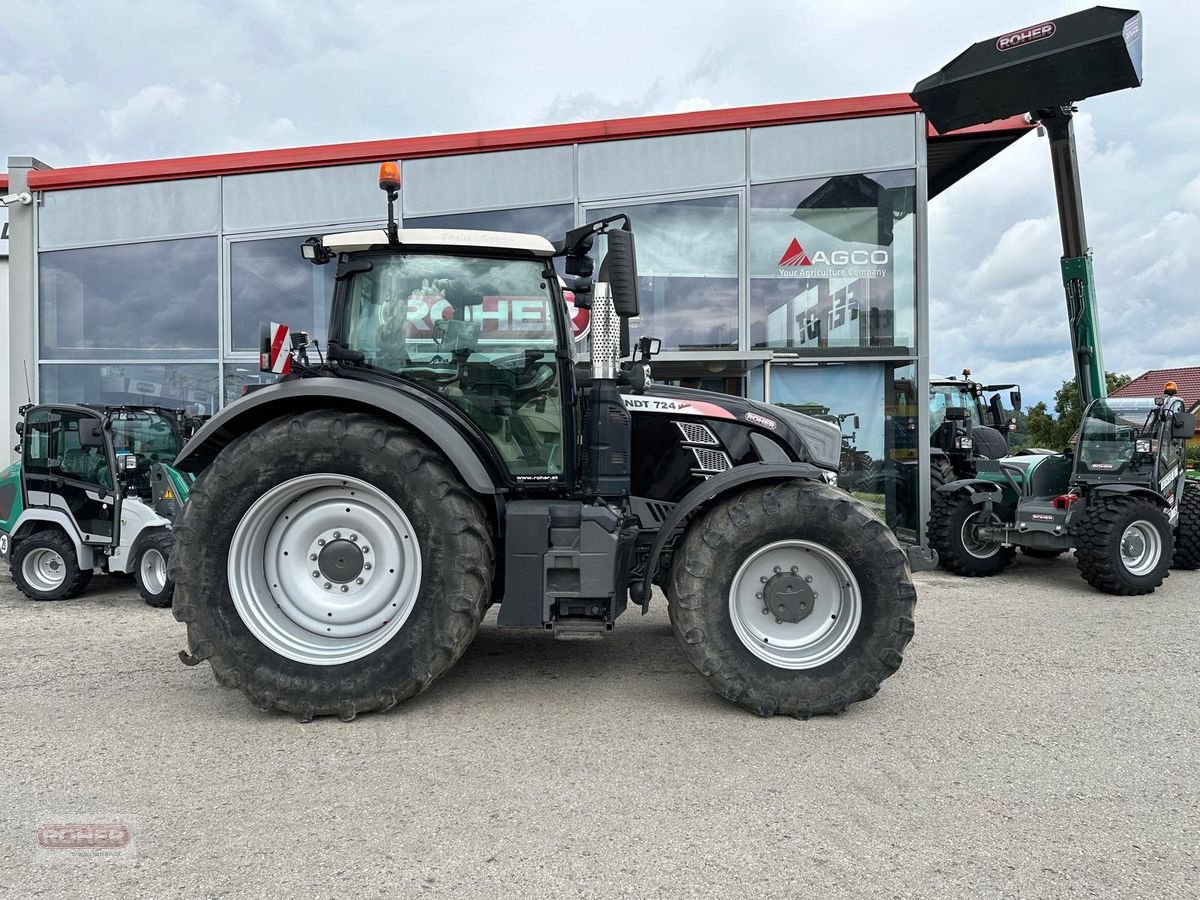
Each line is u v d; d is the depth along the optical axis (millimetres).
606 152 8258
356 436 3172
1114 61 5574
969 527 6902
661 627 4848
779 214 8148
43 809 2400
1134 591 5961
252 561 3258
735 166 8156
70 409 6121
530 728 3084
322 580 3328
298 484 3215
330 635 3289
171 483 5961
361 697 3131
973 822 2334
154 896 1935
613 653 4215
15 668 3947
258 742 2932
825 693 3180
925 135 7910
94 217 8781
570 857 2119
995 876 2039
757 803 2443
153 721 3152
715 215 8227
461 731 3049
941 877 2029
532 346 3529
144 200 8734
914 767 2729
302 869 2061
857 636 3215
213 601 3160
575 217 8297
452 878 2016
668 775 2646
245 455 3189
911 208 7988
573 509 3264
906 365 8133
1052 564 7535
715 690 3342
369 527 3299
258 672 3131
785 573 3338
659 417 3922
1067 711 3314
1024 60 5777
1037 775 2670
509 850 2154
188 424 7168
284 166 8508
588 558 3191
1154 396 6605
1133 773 2693
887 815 2371
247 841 2205
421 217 8438
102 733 3018
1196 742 2975
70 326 8875
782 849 2166
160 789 2535
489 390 3506
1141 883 2010
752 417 3918
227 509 3178
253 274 8688
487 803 2436
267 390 3305
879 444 8234
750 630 3350
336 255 3559
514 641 4488
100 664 4023
